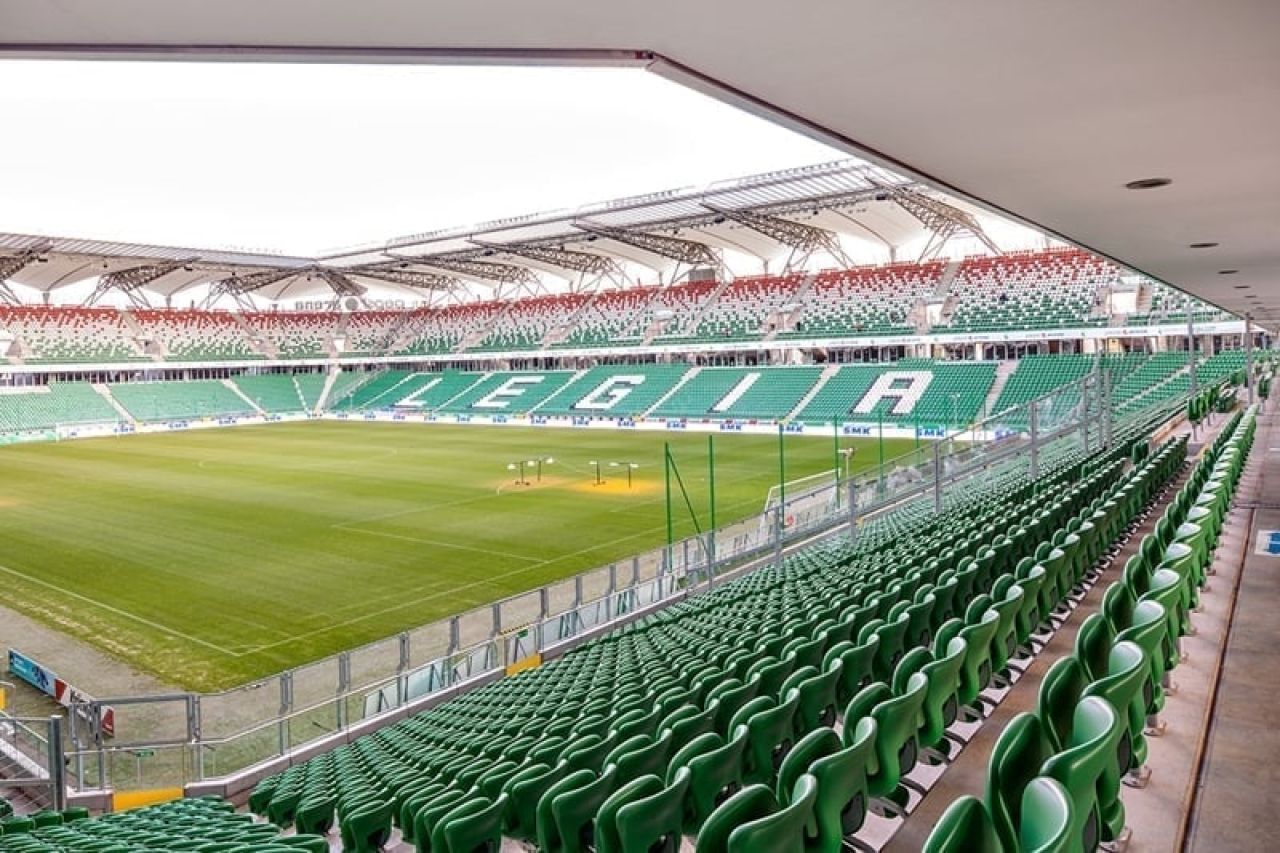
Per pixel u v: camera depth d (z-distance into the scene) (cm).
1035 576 703
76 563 2359
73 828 793
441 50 457
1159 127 629
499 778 627
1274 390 3869
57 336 6869
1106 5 413
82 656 1667
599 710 798
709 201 4484
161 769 1184
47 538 2672
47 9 382
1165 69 505
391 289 8144
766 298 6412
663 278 7262
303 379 8031
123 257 5788
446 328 8175
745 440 4881
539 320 7531
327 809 809
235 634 1777
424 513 2986
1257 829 415
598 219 4962
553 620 1602
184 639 1753
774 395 5641
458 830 509
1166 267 1561
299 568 2275
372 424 6719
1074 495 1243
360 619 1856
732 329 6322
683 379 6256
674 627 1280
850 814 401
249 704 1401
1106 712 325
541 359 7375
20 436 5806
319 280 7600
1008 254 5669
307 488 3572
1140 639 436
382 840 698
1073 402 2348
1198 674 615
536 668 1372
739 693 600
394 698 1327
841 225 5375
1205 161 733
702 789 454
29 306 6881
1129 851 409
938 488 1925
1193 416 2478
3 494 3541
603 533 2630
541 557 2352
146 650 1695
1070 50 474
